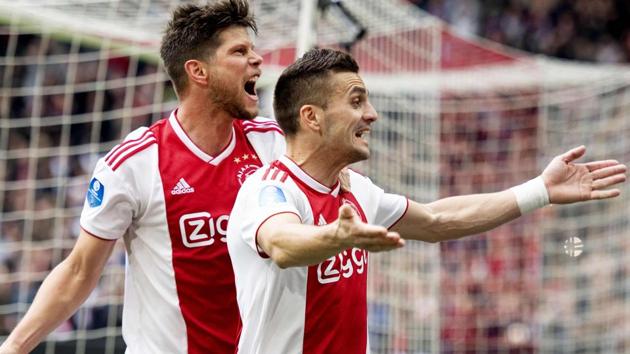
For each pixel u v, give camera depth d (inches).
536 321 1151.0
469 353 1144.2
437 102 1026.1
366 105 360.2
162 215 411.2
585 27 1676.9
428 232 405.1
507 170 1233.4
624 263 1154.0
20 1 794.8
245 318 363.3
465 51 1002.1
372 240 289.6
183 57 410.6
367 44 858.1
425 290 951.0
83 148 1163.9
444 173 1229.1
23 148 1167.6
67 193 1137.4
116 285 968.9
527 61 1028.5
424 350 940.0
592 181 404.2
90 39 935.0
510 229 1184.8
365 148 359.9
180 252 413.4
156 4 776.9
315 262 313.0
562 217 1187.3
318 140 358.0
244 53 411.2
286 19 748.6
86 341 901.2
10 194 1134.4
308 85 355.9
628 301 1144.2
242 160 422.6
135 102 1187.3
